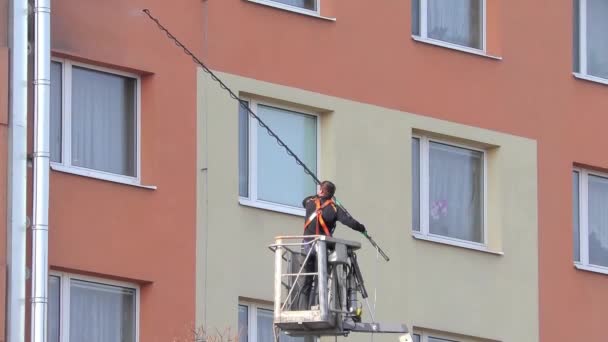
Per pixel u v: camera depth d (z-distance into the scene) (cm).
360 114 5209
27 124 4647
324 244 4559
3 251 4588
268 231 5028
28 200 4631
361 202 5181
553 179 5525
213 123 4966
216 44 5000
